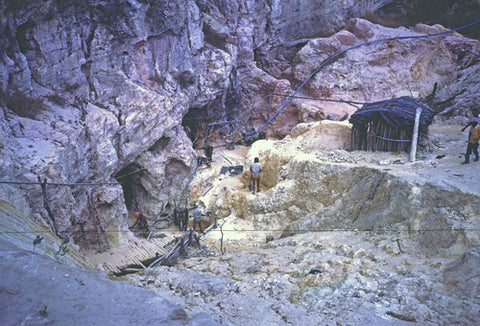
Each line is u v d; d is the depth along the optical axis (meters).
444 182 10.99
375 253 9.45
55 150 13.56
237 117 30.17
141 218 20.36
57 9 16.08
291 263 8.86
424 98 26.95
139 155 20.77
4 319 3.17
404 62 28.86
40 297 3.53
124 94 19.06
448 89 26.39
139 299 3.55
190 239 15.83
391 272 7.54
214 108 27.88
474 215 9.23
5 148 12.06
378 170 13.42
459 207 9.80
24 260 4.05
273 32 30.39
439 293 6.22
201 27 24.80
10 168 11.29
